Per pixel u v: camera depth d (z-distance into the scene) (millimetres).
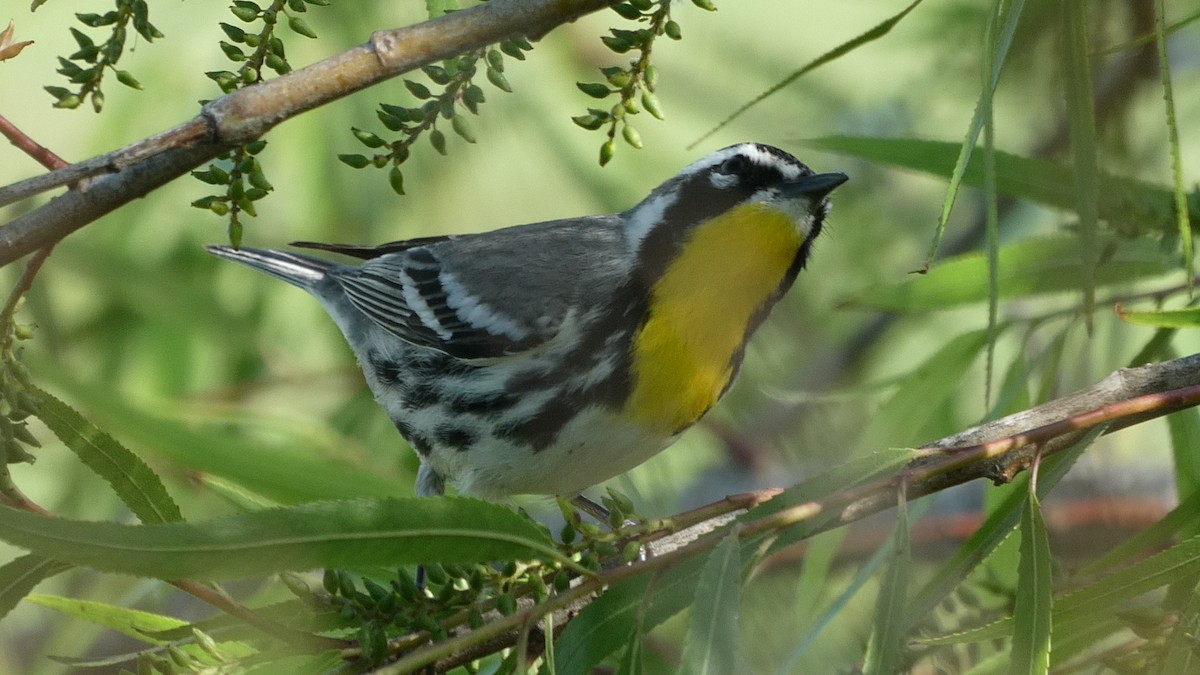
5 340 3441
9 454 3441
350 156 3445
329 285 3588
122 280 3580
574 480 3549
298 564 3420
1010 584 3494
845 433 3629
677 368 3537
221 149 3436
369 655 3436
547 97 3627
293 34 3590
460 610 3441
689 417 3543
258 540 3418
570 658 3439
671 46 3654
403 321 3561
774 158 3543
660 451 3549
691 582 3443
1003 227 3645
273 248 3604
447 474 3557
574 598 3426
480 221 3637
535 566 3443
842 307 3527
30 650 3596
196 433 3504
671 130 3645
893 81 3662
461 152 3623
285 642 3439
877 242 3658
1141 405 3445
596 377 3539
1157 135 3607
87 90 3441
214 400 3592
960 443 3461
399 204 3625
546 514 3613
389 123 3445
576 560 3445
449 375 3551
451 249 3562
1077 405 3465
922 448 3455
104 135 3588
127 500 3443
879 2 3658
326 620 3441
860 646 3473
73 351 3596
